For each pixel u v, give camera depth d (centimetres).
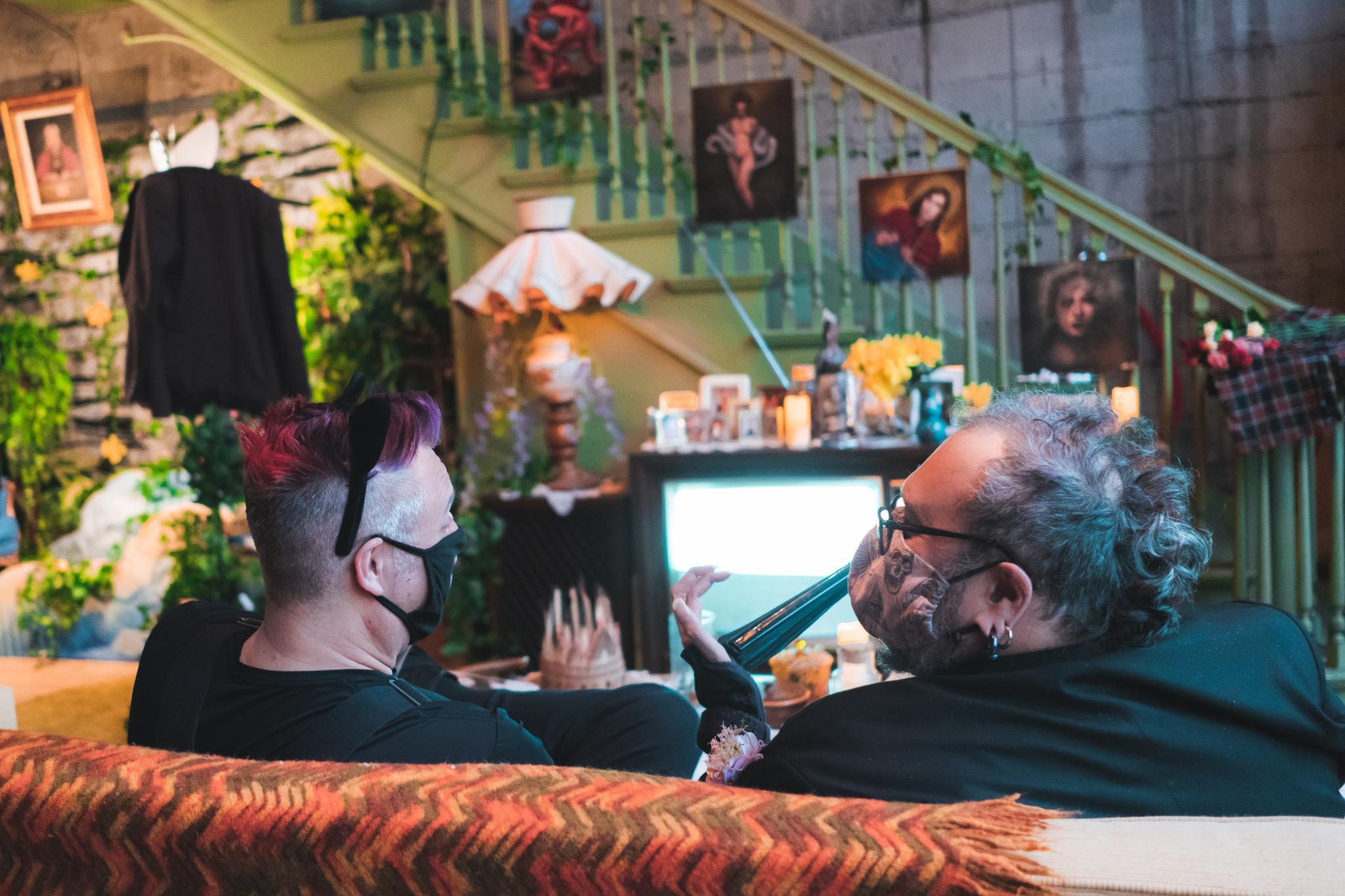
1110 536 96
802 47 396
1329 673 331
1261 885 64
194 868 85
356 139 430
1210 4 453
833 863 69
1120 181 473
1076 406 104
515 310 396
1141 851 68
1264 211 455
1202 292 368
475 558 395
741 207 402
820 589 142
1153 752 90
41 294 594
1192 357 331
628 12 525
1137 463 104
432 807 79
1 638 376
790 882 69
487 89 441
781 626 138
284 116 547
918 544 100
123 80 580
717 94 401
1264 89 450
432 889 78
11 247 594
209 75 561
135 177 580
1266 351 325
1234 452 457
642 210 416
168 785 87
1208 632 101
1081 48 471
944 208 384
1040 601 96
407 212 513
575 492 380
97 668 284
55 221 529
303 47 431
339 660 120
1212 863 66
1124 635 99
